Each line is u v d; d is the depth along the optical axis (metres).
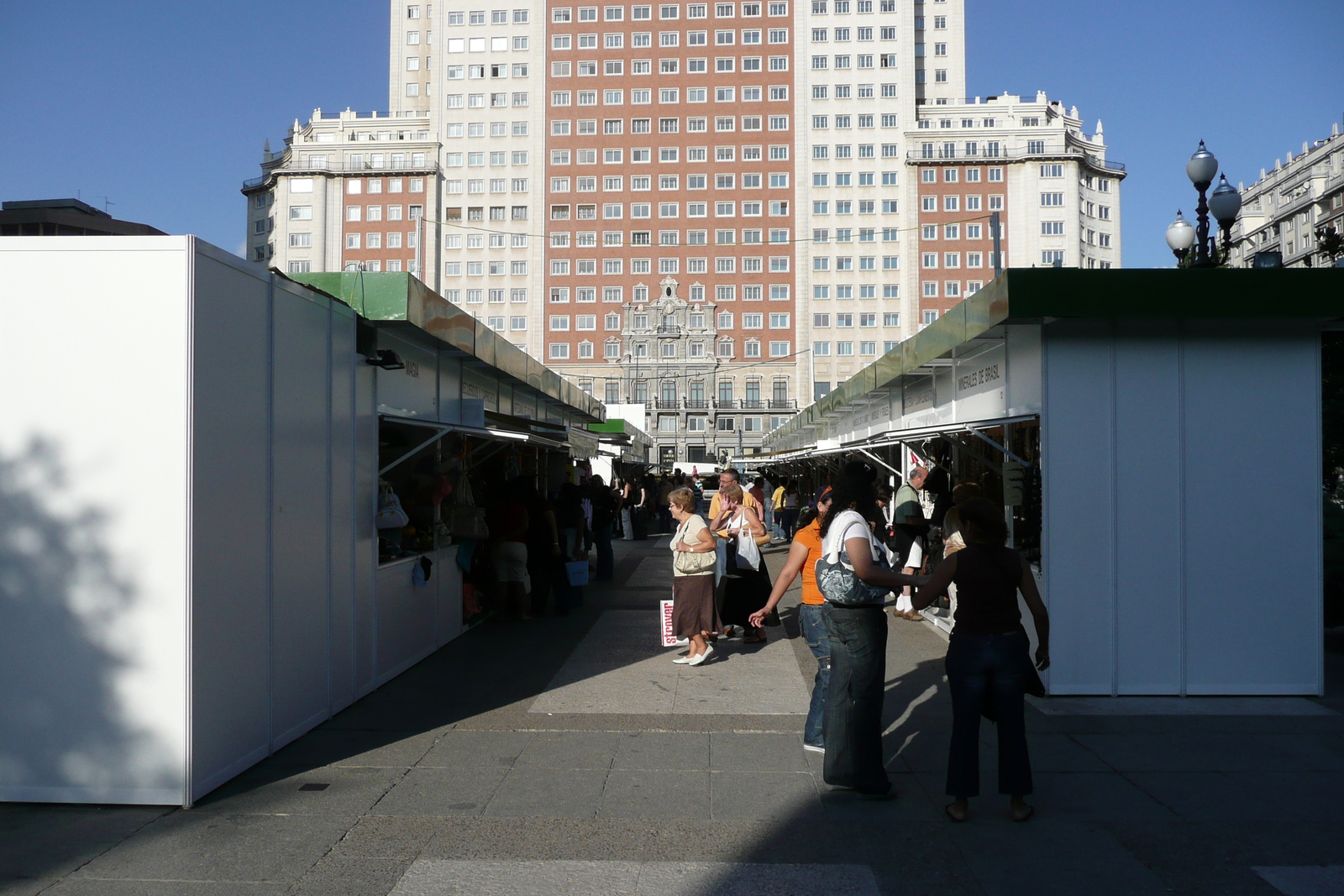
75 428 5.14
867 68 92.31
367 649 7.88
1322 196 68.38
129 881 4.21
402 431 9.34
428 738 6.54
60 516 5.14
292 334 6.46
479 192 94.12
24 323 5.18
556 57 93.88
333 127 98.62
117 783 5.13
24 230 39.41
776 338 92.44
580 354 93.25
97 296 5.15
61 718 5.15
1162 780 5.66
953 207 91.62
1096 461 7.75
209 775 5.33
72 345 5.15
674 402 92.56
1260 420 7.77
